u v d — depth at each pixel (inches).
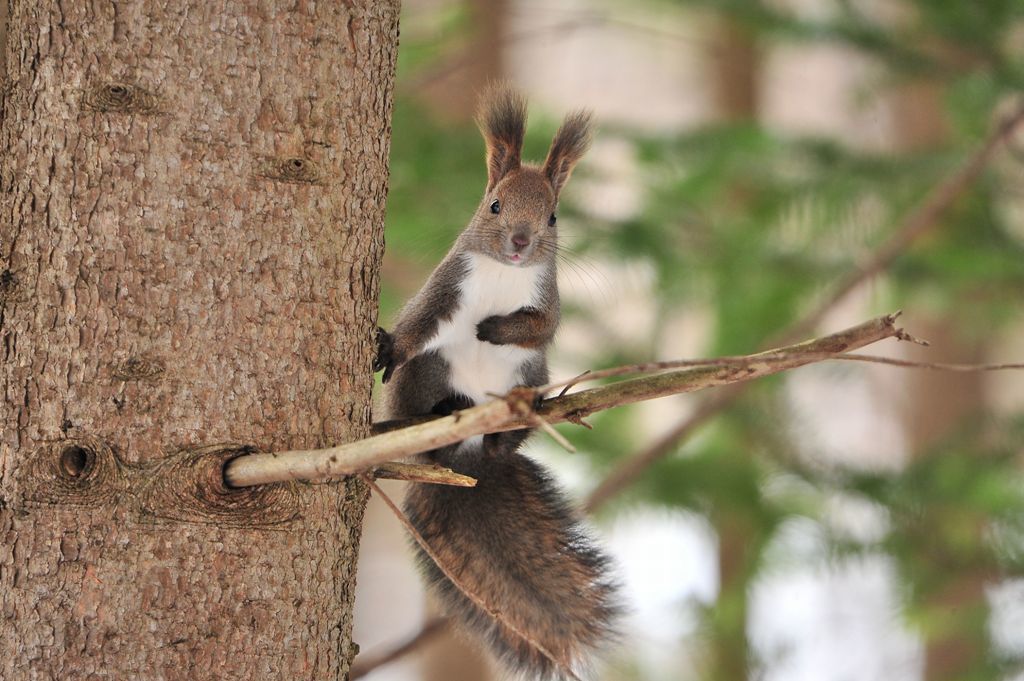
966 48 327.6
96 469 298.0
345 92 299.6
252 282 298.8
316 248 299.3
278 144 299.0
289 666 298.8
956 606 327.6
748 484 332.2
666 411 388.8
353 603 300.4
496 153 311.0
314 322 299.3
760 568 333.4
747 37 346.3
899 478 329.4
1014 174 328.5
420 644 314.3
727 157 327.3
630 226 326.3
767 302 329.4
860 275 324.2
